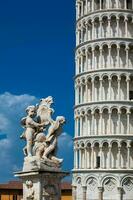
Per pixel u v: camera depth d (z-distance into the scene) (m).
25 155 15.38
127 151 85.31
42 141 15.05
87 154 87.50
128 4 91.88
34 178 14.59
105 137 85.75
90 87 90.31
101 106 87.31
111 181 84.31
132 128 87.19
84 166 87.38
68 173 15.02
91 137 86.81
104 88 88.62
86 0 93.31
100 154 85.69
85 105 89.25
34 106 15.62
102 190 84.31
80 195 87.19
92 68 89.94
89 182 85.88
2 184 103.94
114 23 90.56
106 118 87.38
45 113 15.55
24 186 14.98
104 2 91.88
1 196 102.00
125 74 88.19
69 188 102.38
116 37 89.31
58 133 15.19
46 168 14.53
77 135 90.56
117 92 88.00
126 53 89.38
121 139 85.44
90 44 90.81
